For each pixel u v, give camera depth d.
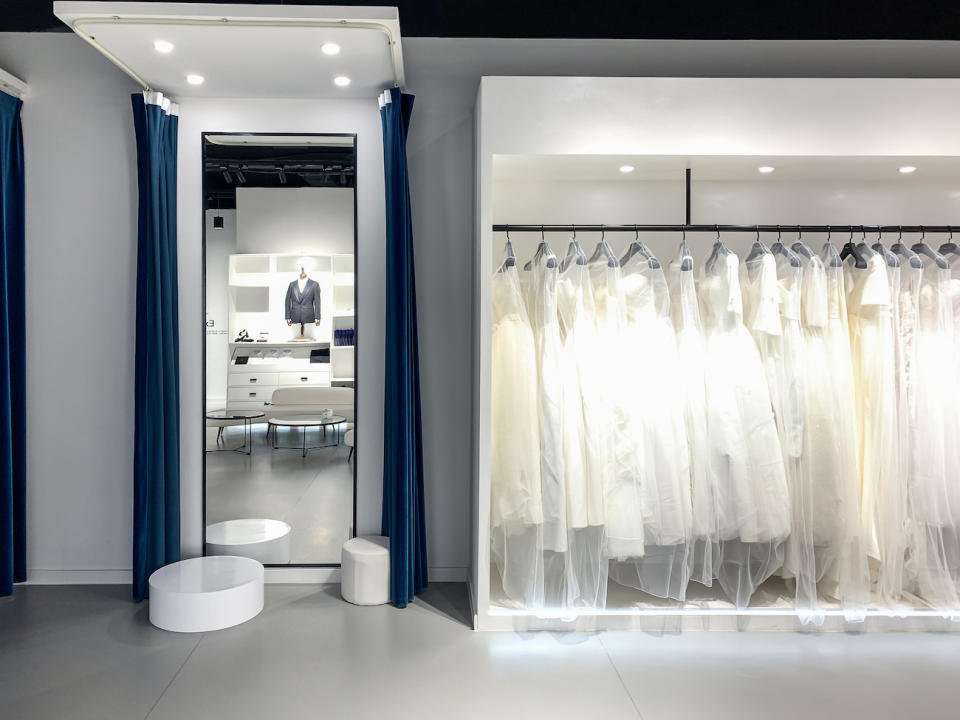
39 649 2.54
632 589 2.99
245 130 3.19
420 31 3.13
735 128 2.71
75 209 3.19
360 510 3.28
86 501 3.22
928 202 3.21
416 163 3.28
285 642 2.61
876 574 2.81
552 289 2.68
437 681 2.33
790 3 3.03
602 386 2.69
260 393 3.23
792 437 2.68
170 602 2.70
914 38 3.21
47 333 3.20
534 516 2.67
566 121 2.69
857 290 2.80
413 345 3.13
